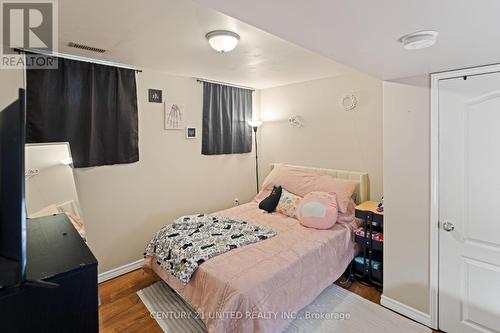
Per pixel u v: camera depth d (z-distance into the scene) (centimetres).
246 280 189
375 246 269
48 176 241
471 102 185
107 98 279
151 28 188
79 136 263
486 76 178
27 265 67
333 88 354
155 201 327
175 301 249
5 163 60
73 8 156
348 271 293
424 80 206
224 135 397
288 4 96
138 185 311
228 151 402
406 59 166
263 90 444
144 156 314
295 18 108
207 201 383
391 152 228
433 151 204
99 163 276
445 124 197
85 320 68
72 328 66
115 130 287
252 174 445
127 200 303
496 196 180
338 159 356
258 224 302
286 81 383
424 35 123
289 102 407
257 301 181
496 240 181
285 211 333
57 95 248
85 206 273
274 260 218
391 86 224
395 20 109
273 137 436
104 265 289
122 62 278
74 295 66
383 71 197
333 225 289
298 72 327
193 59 267
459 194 195
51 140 245
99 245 284
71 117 256
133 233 309
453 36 126
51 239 87
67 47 228
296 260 220
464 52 152
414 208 218
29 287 59
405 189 222
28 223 103
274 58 265
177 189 348
